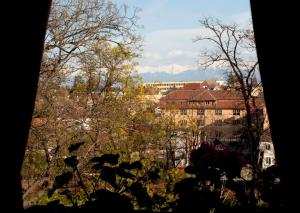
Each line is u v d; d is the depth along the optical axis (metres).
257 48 2.13
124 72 15.52
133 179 2.37
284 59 1.95
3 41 2.06
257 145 14.95
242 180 2.33
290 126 1.95
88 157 10.31
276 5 1.95
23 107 2.15
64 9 11.59
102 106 13.41
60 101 11.96
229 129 19.84
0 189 2.05
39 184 8.54
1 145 2.08
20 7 2.08
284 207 2.06
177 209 2.25
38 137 10.62
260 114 16.98
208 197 2.21
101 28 12.28
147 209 2.45
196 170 2.31
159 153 16.70
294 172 1.94
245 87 17.84
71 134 11.45
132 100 17.12
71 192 2.68
